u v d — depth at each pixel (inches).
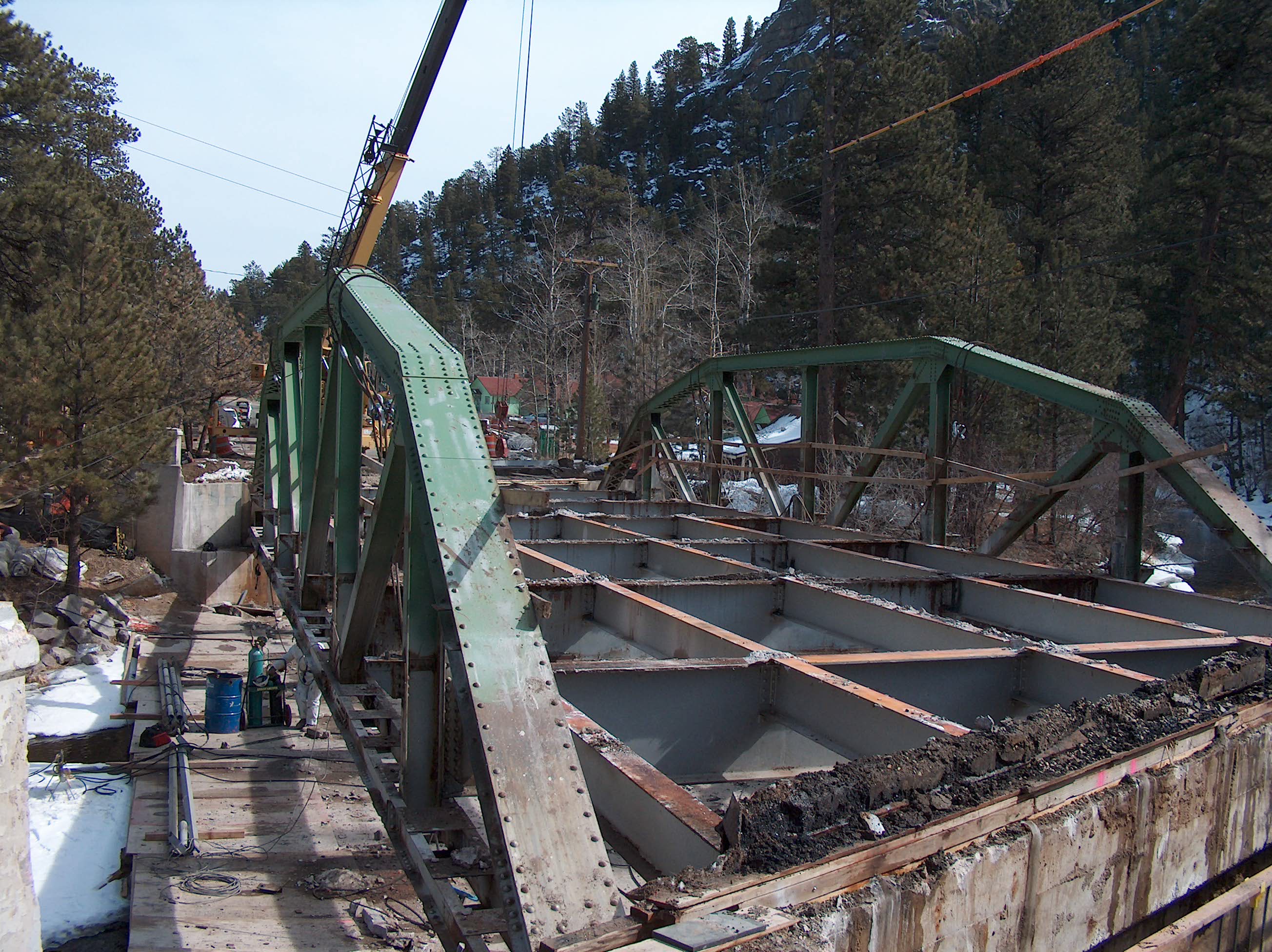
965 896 120.0
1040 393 391.5
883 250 1130.7
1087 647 225.8
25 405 724.7
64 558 854.5
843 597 288.8
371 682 273.6
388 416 239.5
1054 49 1376.7
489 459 185.6
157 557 964.6
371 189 363.3
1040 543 966.4
